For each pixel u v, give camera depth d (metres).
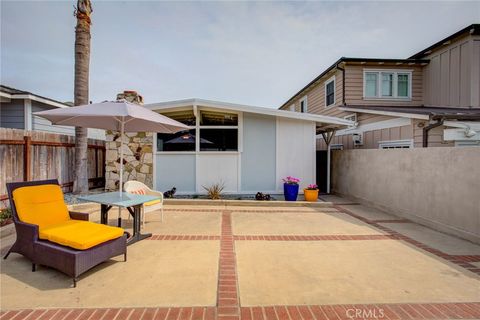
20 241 3.87
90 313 2.73
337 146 14.20
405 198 6.86
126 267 3.82
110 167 9.76
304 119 9.35
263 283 3.39
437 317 2.76
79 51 8.27
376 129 11.01
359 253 4.46
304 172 9.80
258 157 9.70
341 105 12.95
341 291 3.22
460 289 3.31
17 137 6.69
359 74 12.84
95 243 3.54
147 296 3.06
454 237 5.35
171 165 9.71
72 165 9.08
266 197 8.72
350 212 7.57
